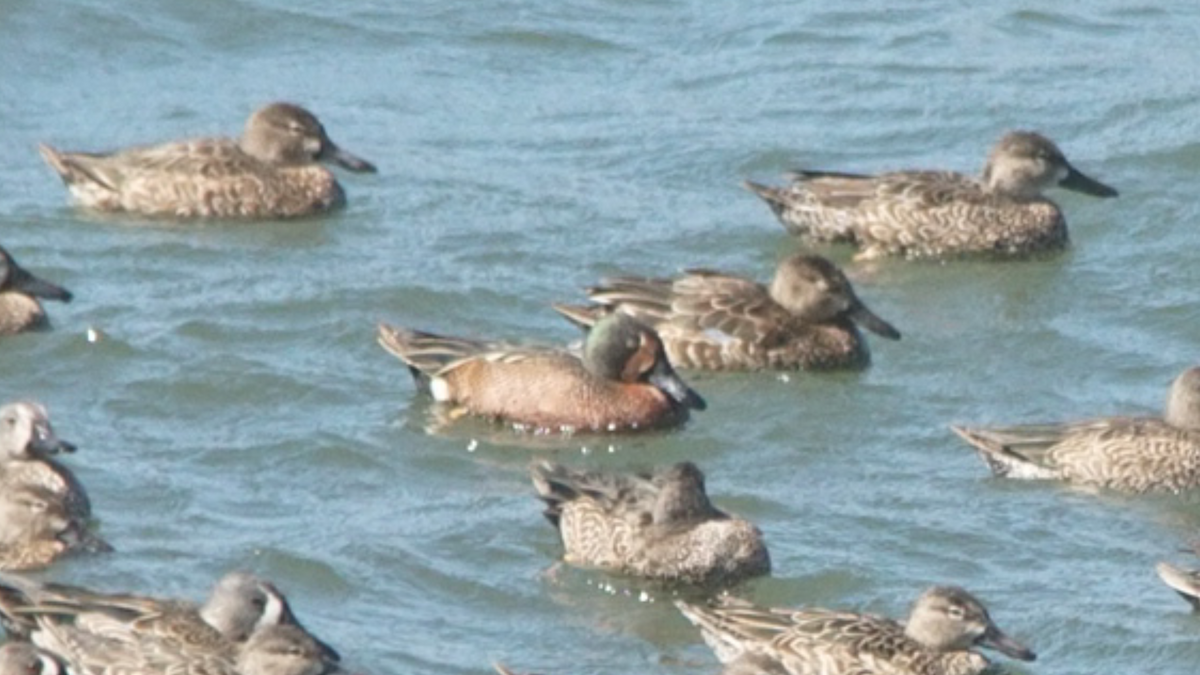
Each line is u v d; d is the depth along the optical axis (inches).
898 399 1027.9
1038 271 1152.8
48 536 869.8
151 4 1374.3
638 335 999.6
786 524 913.5
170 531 892.6
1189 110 1291.8
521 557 886.4
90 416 984.3
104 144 1249.4
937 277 1152.8
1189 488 944.9
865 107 1299.2
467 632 837.2
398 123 1277.1
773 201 1168.8
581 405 990.4
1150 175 1232.2
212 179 1186.0
